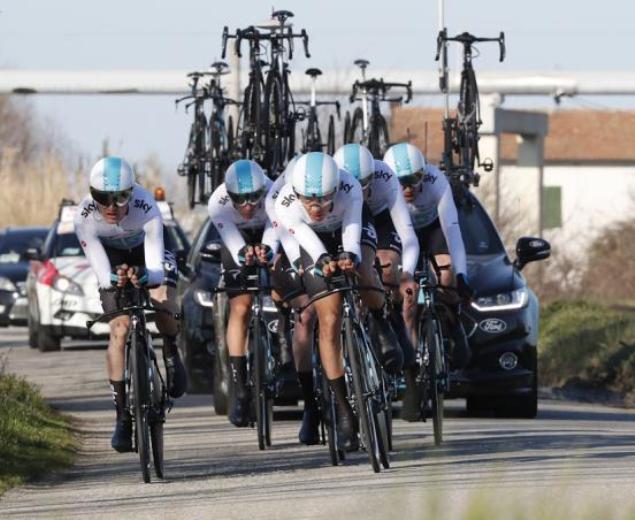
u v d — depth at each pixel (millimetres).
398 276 32000
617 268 90312
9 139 175875
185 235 63812
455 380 37750
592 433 33906
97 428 37219
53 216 101000
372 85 58438
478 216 41531
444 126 53625
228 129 60062
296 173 26844
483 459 28828
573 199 179375
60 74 103812
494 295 38250
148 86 102812
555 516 18656
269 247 31891
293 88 94500
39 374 52000
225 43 54156
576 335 55688
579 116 184750
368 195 30266
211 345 41156
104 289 28453
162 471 27859
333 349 27531
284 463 29484
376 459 27281
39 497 26047
